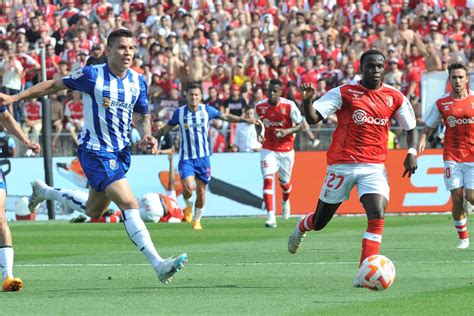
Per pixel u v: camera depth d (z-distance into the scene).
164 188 45.41
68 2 59.41
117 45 18.64
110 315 15.26
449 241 30.41
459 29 57.34
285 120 38.38
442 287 18.69
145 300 17.06
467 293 17.77
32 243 31.02
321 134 46.47
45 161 44.41
